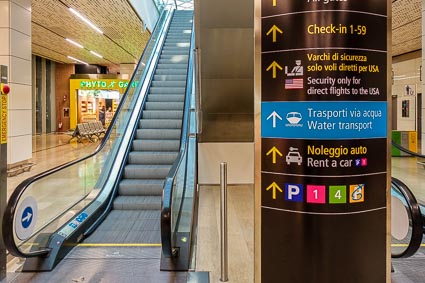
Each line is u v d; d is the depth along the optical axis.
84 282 2.67
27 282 2.67
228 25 5.17
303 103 1.64
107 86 18.38
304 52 1.63
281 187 1.70
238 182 6.39
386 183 1.71
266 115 1.72
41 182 3.65
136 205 4.71
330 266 1.66
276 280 1.73
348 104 1.63
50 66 19.00
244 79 5.98
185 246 3.19
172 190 2.97
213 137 6.42
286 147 1.68
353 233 1.66
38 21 10.80
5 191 2.72
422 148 7.80
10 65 6.86
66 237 3.24
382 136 1.70
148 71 8.46
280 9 1.67
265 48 1.71
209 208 4.85
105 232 3.84
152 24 14.70
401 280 2.70
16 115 7.03
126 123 6.51
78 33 12.73
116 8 10.15
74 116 18.58
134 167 5.47
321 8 1.62
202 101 6.24
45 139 14.44
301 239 1.68
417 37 11.15
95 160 4.90
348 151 1.64
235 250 3.35
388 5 1.68
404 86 13.96
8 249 2.54
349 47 1.62
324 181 1.63
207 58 5.70
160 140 6.18
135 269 2.90
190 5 16.39
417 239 2.62
